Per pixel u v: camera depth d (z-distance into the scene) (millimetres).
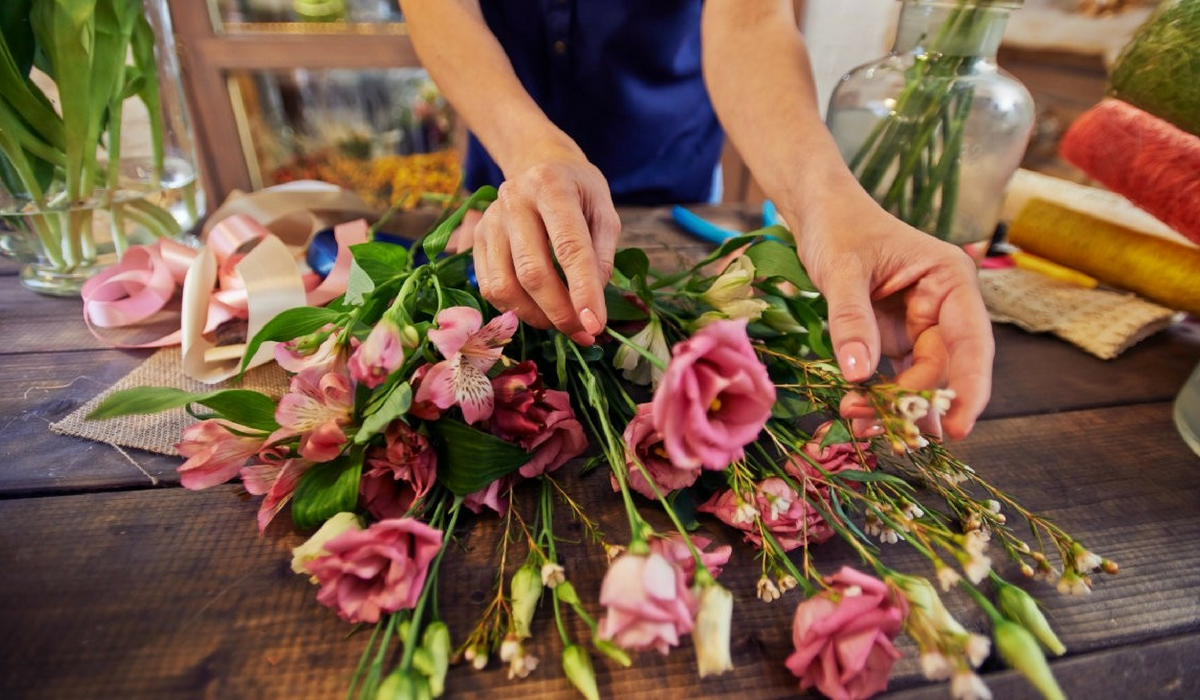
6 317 661
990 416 573
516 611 333
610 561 372
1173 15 595
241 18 1479
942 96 574
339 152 1753
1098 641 375
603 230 456
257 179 1686
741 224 929
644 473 357
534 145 525
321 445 362
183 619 358
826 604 310
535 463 418
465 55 655
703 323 462
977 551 321
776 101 604
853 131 630
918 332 421
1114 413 586
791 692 337
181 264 664
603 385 477
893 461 470
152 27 699
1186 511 474
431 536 323
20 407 525
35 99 602
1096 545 440
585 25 949
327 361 376
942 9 563
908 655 357
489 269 438
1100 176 640
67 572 383
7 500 433
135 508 431
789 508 379
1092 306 735
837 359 387
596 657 347
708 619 289
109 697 320
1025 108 594
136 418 511
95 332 636
